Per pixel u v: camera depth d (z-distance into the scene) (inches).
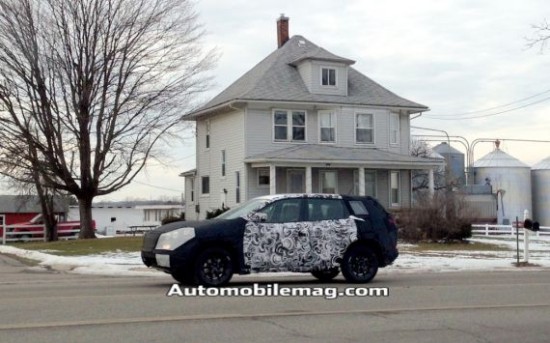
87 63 1354.6
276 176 1523.1
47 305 454.6
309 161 1438.2
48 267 848.3
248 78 1652.3
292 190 1539.1
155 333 361.1
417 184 2459.4
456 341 353.7
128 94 1397.6
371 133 1616.6
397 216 1385.3
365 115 1612.9
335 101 1562.5
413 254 1042.1
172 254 544.7
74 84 1358.3
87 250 1112.8
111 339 344.8
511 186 2353.6
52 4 1317.7
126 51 1373.0
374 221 615.8
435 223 1315.2
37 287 578.9
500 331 382.0
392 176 1640.0
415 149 2522.1
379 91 1660.9
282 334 362.3
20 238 1895.9
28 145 1371.8
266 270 567.5
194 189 1791.3
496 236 1692.9
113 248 1144.8
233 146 1562.5
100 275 728.3
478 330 383.6
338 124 1578.5
